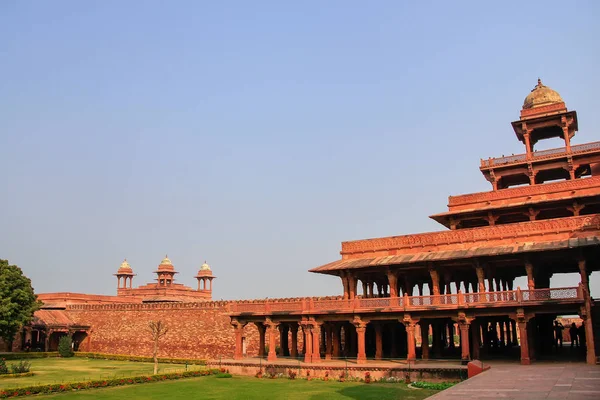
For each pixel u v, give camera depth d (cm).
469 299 3572
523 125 4709
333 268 4219
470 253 3703
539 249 3422
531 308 3362
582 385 2094
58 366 5284
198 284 10256
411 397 2823
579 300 3203
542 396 1862
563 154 4503
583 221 3522
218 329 6025
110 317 7050
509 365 3238
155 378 3953
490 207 4331
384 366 3638
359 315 3975
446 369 3359
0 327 5544
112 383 3709
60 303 7688
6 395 3189
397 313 3831
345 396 2941
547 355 3869
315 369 3906
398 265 4034
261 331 4759
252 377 4125
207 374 4291
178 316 6391
